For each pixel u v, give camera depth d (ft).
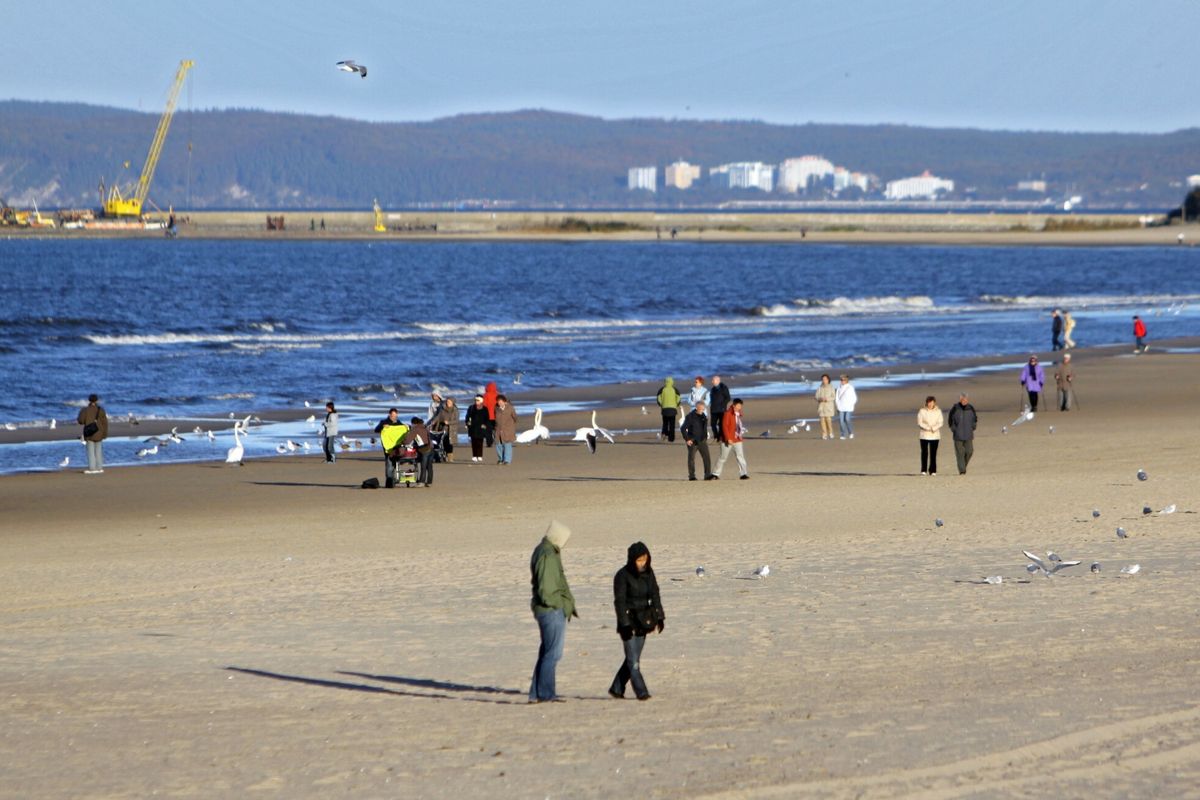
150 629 166.71
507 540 230.07
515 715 119.65
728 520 245.04
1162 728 105.09
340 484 306.96
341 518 260.21
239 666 145.18
